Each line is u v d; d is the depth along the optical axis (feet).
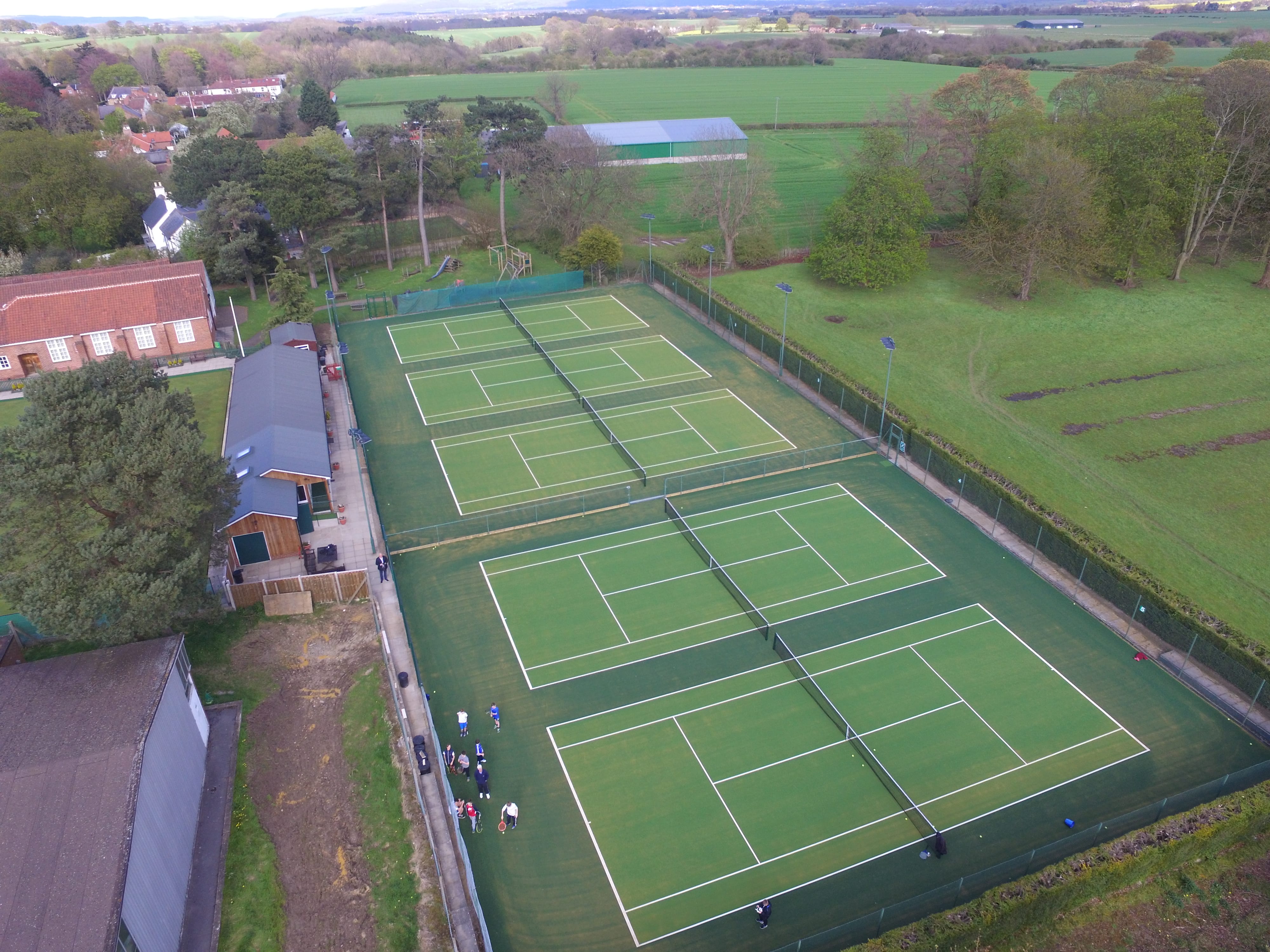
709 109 582.76
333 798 103.60
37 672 100.32
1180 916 92.02
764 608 136.77
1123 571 134.51
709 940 88.69
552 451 182.19
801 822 101.40
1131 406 195.72
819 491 167.43
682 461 177.58
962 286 271.08
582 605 137.49
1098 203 256.93
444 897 92.32
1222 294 257.75
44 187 300.20
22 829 79.77
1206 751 110.83
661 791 105.19
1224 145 257.55
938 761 109.60
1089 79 309.01
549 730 113.91
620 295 274.36
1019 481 167.94
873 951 81.30
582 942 88.38
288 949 86.89
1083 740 112.57
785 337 229.45
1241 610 133.49
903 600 138.51
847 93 639.35
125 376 124.26
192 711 105.70
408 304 261.65
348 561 147.64
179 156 324.80
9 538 106.93
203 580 120.47
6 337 213.87
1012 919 86.53
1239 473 169.68
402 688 119.65
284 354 202.90
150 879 82.89
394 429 191.83
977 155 290.76
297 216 267.59
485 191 379.14
